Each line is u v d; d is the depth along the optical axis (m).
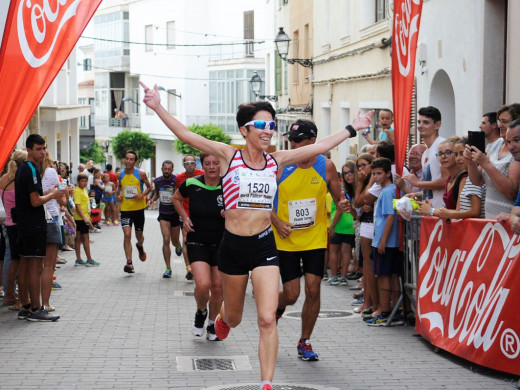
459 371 7.43
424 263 8.66
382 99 19.88
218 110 59.28
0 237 11.51
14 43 6.82
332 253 13.35
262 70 56.78
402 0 9.55
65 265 16.69
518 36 11.56
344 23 23.98
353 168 12.53
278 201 7.85
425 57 15.89
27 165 9.97
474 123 13.39
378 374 7.39
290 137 8.06
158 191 14.75
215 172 8.93
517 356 6.91
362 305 10.54
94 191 26.67
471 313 7.60
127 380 7.26
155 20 62.56
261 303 6.23
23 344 8.80
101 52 69.50
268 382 5.90
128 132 60.00
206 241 8.98
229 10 58.12
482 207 8.12
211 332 8.99
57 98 33.53
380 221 9.55
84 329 9.66
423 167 10.20
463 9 13.79
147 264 17.02
